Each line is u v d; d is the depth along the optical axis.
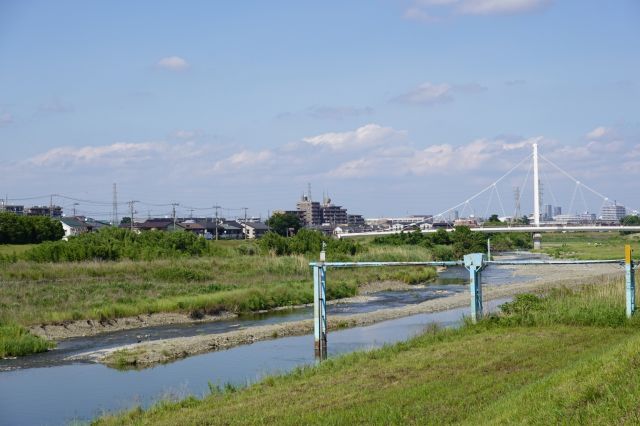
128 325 33.69
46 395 18.92
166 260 57.84
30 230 83.50
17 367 23.55
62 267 48.19
